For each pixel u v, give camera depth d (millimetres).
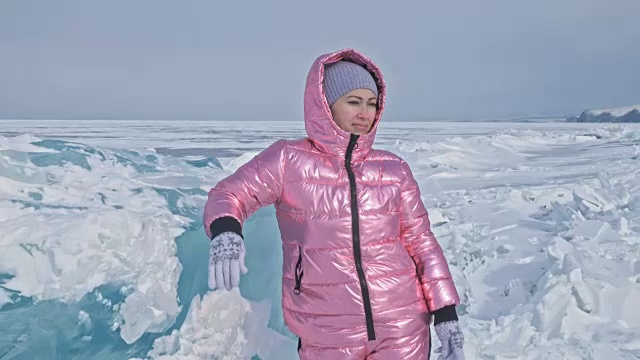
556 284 2914
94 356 1820
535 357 2459
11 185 2229
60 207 2152
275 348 2152
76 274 1850
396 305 1688
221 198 1686
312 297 1685
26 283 1799
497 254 4055
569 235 4203
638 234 4332
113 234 1934
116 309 1873
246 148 20047
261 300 2279
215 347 2025
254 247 2361
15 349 1729
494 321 2791
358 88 1812
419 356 1691
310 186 1715
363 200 1721
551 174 9547
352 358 1647
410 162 10656
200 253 2184
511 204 5824
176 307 1991
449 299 1749
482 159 12148
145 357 1888
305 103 1827
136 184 2576
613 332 2674
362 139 1758
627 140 19953
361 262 1675
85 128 53906
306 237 1694
